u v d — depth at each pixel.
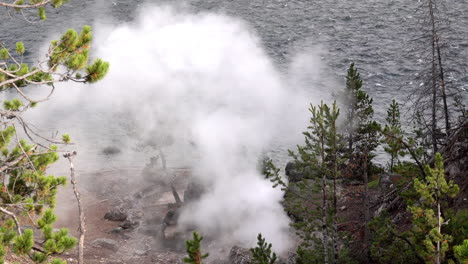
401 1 136.75
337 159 20.50
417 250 14.22
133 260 30.22
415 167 18.92
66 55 13.67
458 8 116.25
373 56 98.62
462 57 84.44
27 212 13.09
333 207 20.64
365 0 141.88
